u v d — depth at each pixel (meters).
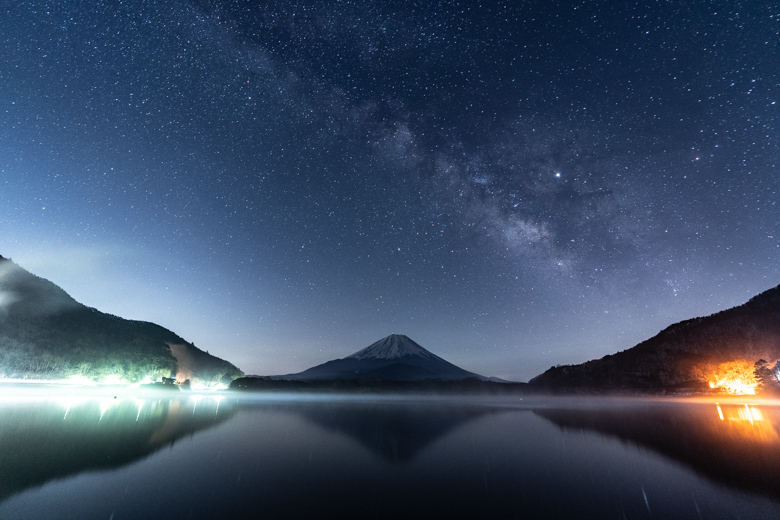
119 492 7.88
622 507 7.49
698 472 9.97
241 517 6.70
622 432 16.92
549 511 7.23
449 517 6.94
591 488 8.67
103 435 14.43
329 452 12.40
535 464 10.95
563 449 13.12
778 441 14.34
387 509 7.28
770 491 8.41
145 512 6.82
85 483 8.41
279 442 14.05
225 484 8.59
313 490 8.33
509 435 16.28
